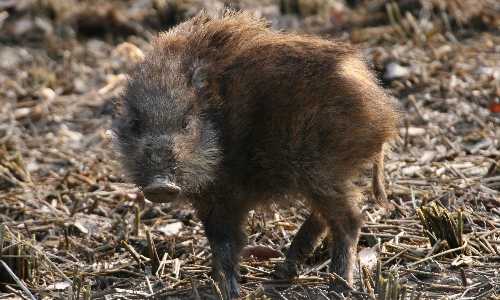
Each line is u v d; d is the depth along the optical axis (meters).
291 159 8.62
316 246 9.52
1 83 17.61
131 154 8.39
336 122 8.45
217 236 8.80
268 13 20.53
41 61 19.05
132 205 11.84
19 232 10.97
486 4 18.80
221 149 8.61
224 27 9.20
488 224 10.10
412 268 8.88
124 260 10.06
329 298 8.29
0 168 13.03
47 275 9.75
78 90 17.22
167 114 8.35
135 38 19.91
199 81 8.73
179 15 20.64
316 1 20.73
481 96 14.51
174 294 8.72
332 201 8.66
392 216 10.72
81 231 11.10
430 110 14.32
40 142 14.77
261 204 9.09
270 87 8.56
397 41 17.47
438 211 9.57
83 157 14.01
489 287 8.20
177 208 10.30
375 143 8.66
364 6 20.30
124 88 9.01
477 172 11.84
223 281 8.16
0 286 9.38
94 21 20.75
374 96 8.73
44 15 21.41
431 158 12.43
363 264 8.79
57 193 12.32
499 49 16.58
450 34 17.52
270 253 9.82
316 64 8.55
